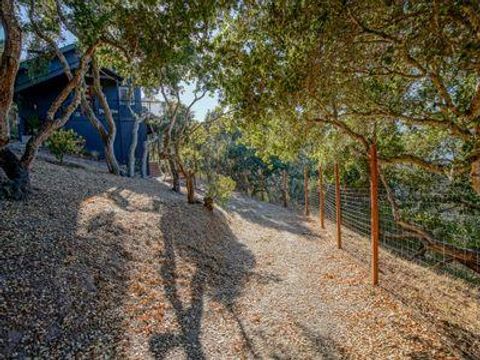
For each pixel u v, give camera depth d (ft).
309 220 38.63
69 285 11.75
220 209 36.42
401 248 22.49
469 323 12.51
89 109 38.04
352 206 28.09
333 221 34.78
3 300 9.84
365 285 15.85
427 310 13.35
